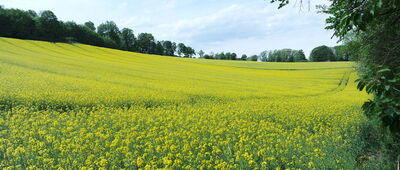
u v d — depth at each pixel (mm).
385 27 4559
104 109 12180
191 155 5879
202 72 44625
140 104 14242
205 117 10438
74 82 19312
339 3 4203
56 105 12172
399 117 2479
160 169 5062
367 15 2535
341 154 6316
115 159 5645
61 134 7832
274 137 7832
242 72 51875
